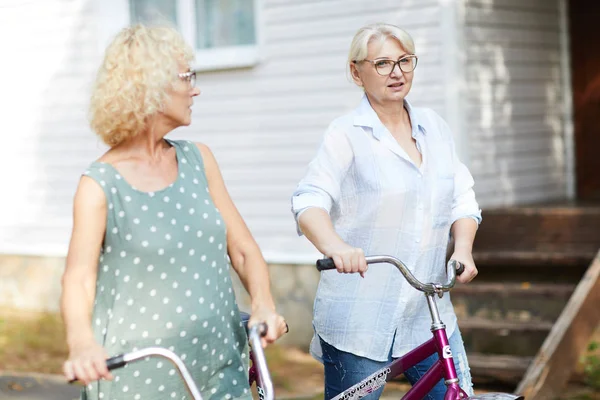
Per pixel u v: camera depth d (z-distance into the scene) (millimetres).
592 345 9289
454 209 5316
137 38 4090
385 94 5020
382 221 5051
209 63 11305
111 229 4059
